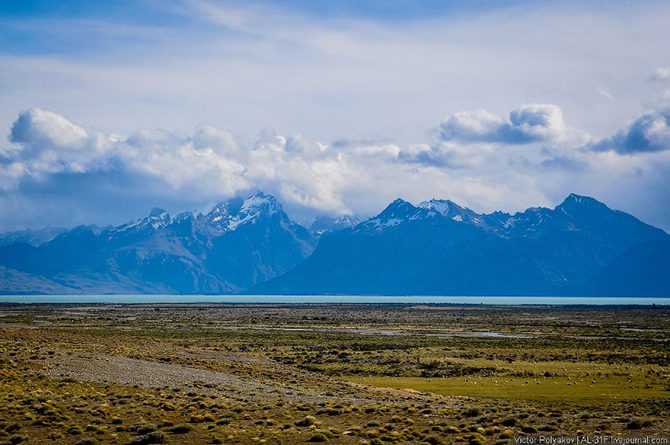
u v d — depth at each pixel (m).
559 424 48.25
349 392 68.56
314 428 45.91
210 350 114.75
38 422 46.22
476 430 45.31
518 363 96.88
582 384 75.31
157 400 56.25
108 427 45.94
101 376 69.88
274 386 71.25
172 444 41.53
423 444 41.59
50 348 94.38
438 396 66.94
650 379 79.19
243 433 44.19
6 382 63.22
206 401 56.72
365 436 43.72
